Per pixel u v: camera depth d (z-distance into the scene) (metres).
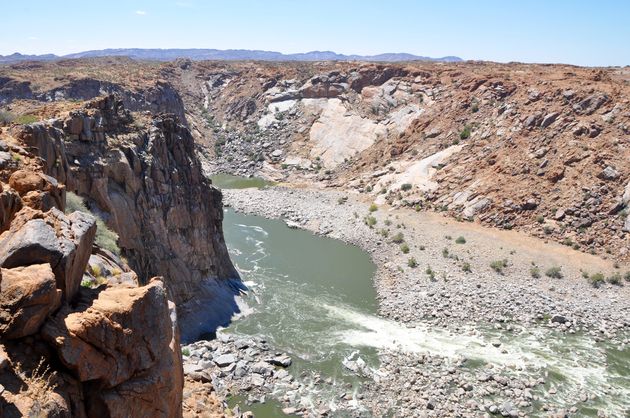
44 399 8.06
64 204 14.08
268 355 31.45
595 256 48.84
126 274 15.14
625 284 44.41
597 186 54.56
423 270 47.38
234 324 35.91
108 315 9.67
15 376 8.14
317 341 34.00
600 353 33.72
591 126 60.34
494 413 26.92
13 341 8.54
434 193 64.31
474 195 60.41
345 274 47.41
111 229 27.78
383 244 54.34
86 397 9.27
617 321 38.41
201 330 34.16
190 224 37.31
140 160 32.78
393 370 30.53
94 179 27.55
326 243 56.09
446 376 30.09
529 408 27.41
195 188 38.94
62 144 24.58
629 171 54.59
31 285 8.69
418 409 27.00
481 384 29.48
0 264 9.24
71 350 8.84
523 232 54.06
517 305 40.56
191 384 19.77
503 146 64.81
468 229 55.81
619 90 63.97
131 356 9.93
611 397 28.78
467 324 37.44
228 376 28.75
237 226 60.88
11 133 21.44
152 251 31.88
